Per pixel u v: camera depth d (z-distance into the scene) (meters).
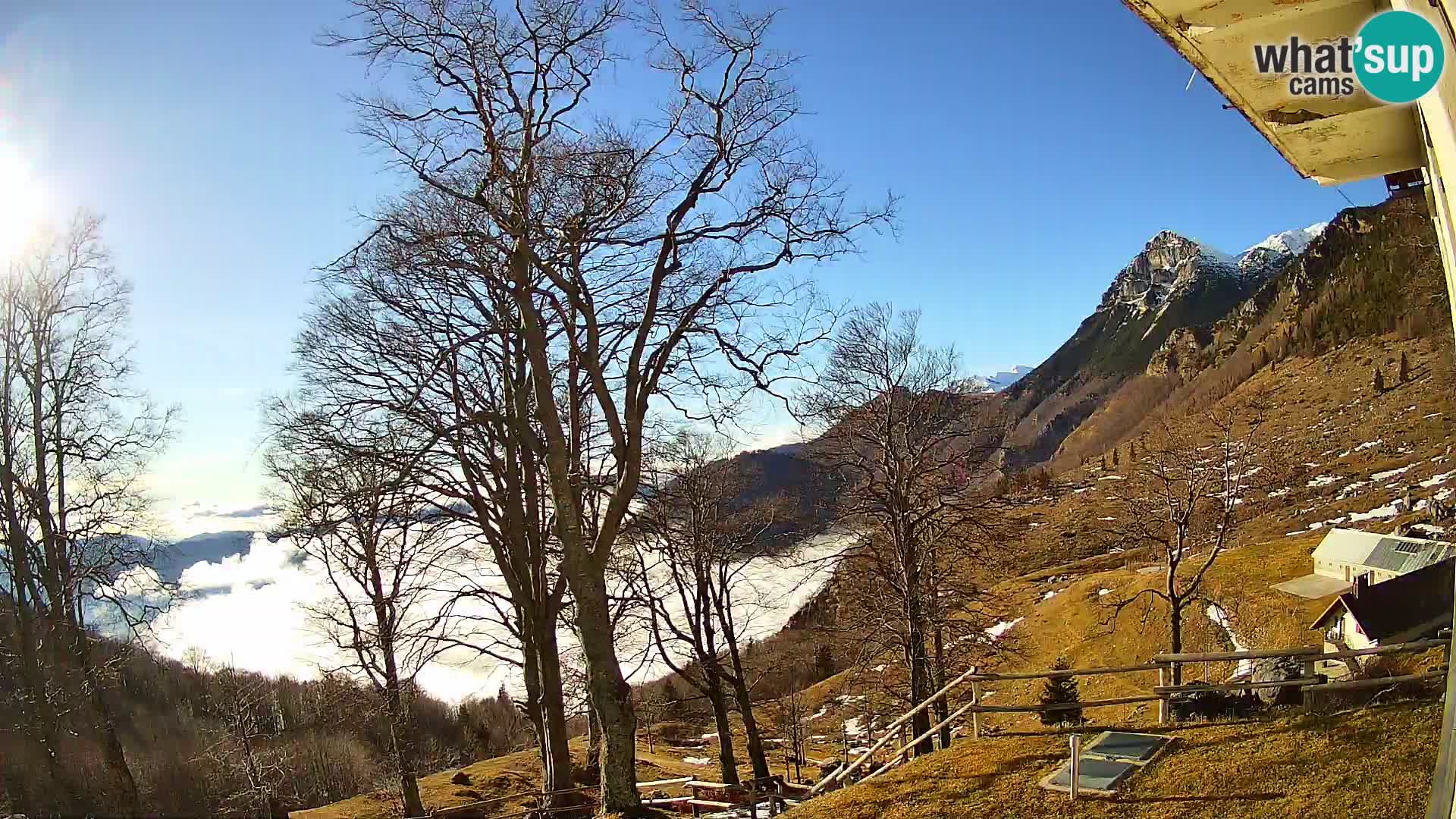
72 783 20.27
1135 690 27.39
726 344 14.21
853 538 25.03
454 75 12.90
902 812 11.13
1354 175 4.83
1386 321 131.38
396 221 14.26
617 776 13.34
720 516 25.12
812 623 31.91
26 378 19.33
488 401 18.77
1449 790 4.17
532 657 19.23
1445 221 3.63
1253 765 10.38
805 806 12.34
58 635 18.98
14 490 19.30
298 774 36.34
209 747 29.91
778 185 13.91
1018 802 10.68
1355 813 8.72
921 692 23.19
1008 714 31.73
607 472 17.38
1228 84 4.20
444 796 25.41
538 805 18.08
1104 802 10.24
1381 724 10.75
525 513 19.98
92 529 18.88
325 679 24.12
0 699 19.44
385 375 17.92
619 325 16.19
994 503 23.94
